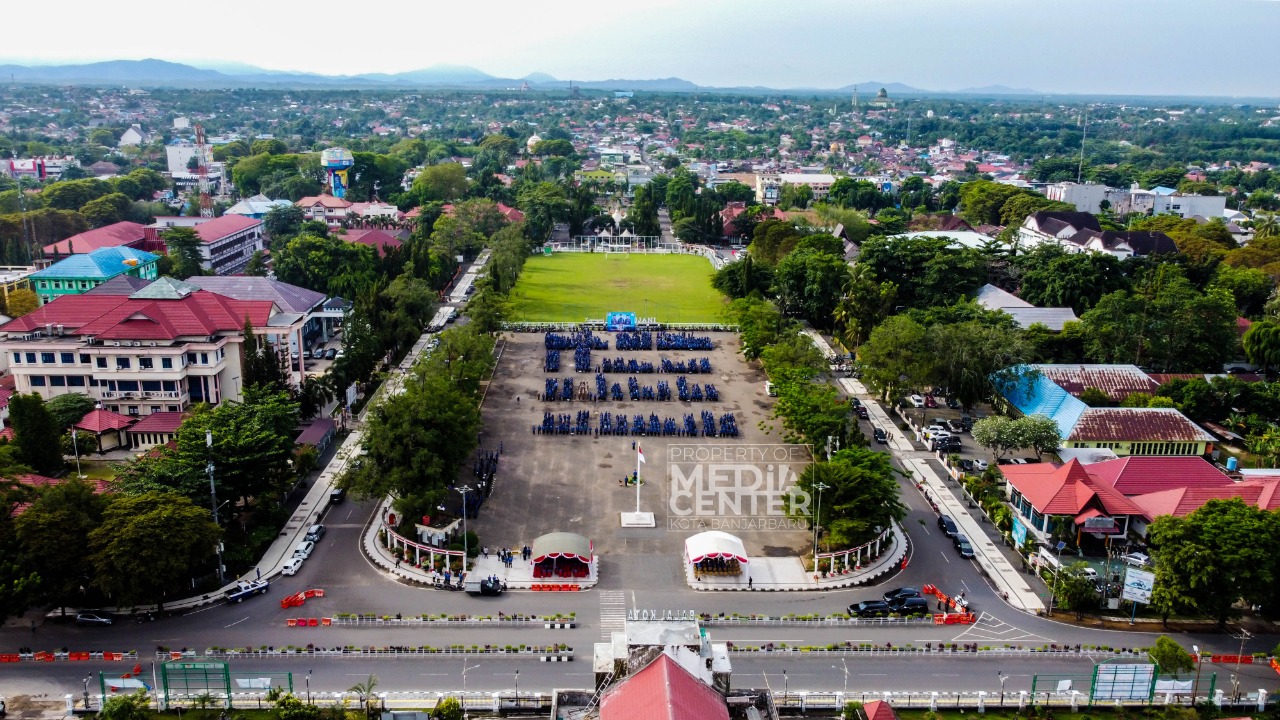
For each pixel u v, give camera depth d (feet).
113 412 505.66
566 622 343.46
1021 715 295.89
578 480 469.57
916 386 583.58
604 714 224.74
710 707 222.69
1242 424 538.88
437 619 344.69
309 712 272.10
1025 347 572.51
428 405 414.41
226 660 316.19
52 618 340.80
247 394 468.75
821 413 474.49
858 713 276.82
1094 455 491.72
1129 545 405.80
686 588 370.94
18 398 431.02
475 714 291.58
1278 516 346.54
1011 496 446.60
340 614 346.33
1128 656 327.26
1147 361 635.25
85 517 337.11
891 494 395.34
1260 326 628.69
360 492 399.85
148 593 331.36
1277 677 317.42
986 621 351.25
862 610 352.08
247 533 402.31
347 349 588.50
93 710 287.28
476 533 411.13
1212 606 335.88
